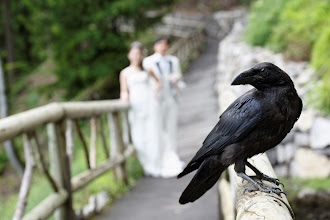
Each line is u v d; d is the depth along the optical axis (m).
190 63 18.94
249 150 2.06
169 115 6.42
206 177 2.13
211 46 23.77
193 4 38.03
